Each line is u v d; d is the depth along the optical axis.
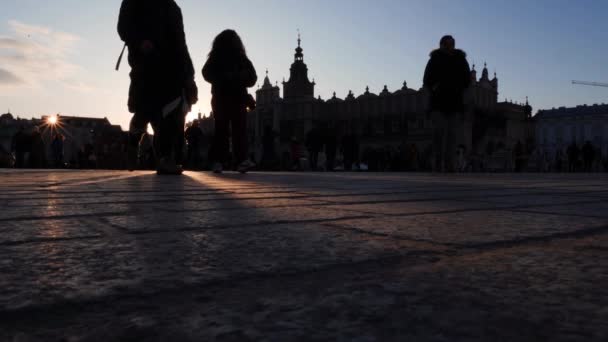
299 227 1.52
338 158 28.55
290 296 0.70
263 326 0.56
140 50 5.54
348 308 0.63
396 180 5.54
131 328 0.55
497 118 58.84
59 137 20.94
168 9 5.68
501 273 0.86
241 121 7.47
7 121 86.38
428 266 0.93
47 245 1.16
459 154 17.69
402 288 0.75
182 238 1.29
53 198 2.61
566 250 1.12
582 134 86.19
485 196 3.02
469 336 0.52
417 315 0.60
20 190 3.25
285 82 69.81
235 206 2.22
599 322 0.57
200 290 0.74
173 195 2.90
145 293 0.71
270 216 1.82
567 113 89.88
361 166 30.00
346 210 2.07
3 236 1.30
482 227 1.54
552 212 2.04
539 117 92.62
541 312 0.61
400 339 0.51
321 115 66.38
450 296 0.70
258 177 6.16
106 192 3.11
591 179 7.12
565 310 0.62
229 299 0.68
